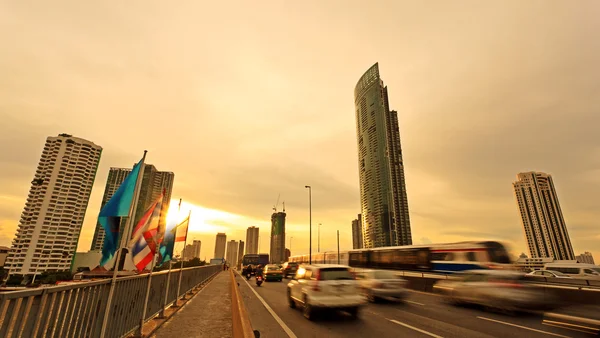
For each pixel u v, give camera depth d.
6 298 2.64
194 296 13.21
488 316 10.15
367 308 11.98
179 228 12.55
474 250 20.42
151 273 7.10
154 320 7.55
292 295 11.62
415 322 9.07
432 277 19.28
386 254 28.97
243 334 4.28
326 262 41.81
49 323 3.37
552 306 10.78
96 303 4.46
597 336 7.42
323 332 7.72
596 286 15.86
